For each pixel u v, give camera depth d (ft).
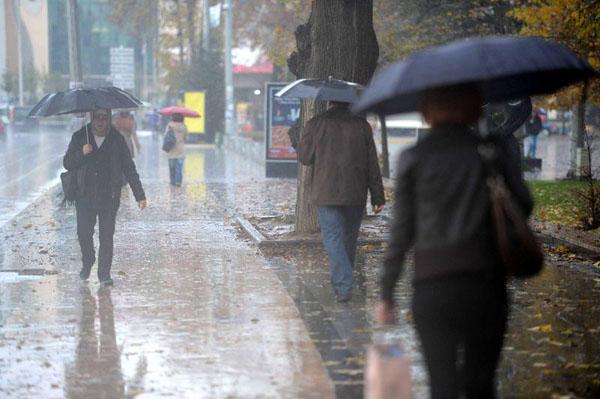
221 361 67.46
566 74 49.34
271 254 119.24
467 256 42.06
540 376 62.13
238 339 73.92
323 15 123.95
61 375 64.18
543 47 46.01
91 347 71.92
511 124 139.33
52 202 194.39
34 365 66.80
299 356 68.54
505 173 43.86
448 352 42.42
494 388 43.98
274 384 61.52
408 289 93.97
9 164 334.03
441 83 42.86
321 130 85.92
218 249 124.67
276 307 85.97
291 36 327.26
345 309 84.69
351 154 85.40
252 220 154.51
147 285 98.12
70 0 293.64
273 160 266.57
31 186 237.66
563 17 176.96
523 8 188.85
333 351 69.82
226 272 105.91
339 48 123.65
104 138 98.43
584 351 68.49
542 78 50.80
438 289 42.06
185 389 60.59
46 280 101.76
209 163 341.62
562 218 147.13
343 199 85.40
